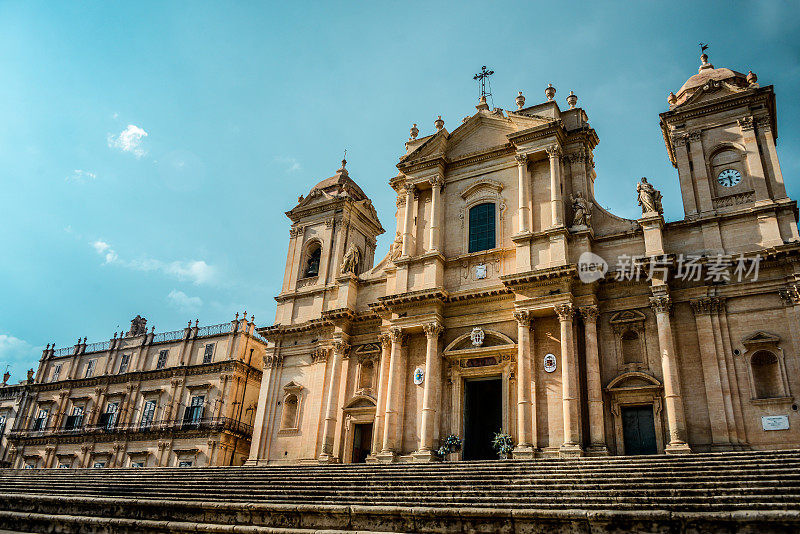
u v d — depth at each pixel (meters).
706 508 13.69
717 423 25.50
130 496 23.52
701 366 26.78
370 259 44.59
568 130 33.88
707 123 30.81
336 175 45.75
